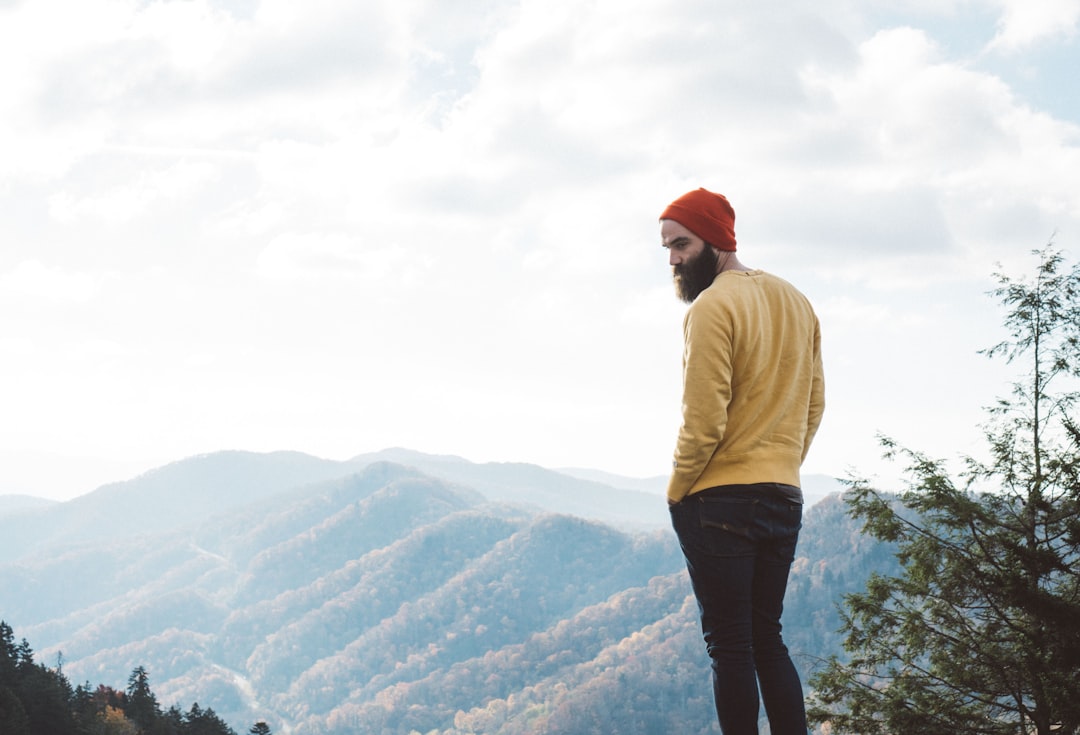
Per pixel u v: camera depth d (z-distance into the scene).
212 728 90.94
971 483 10.74
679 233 2.34
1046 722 9.62
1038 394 10.73
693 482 2.17
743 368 2.17
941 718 9.96
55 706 70.31
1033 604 9.64
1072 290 11.10
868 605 10.95
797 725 2.22
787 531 2.20
